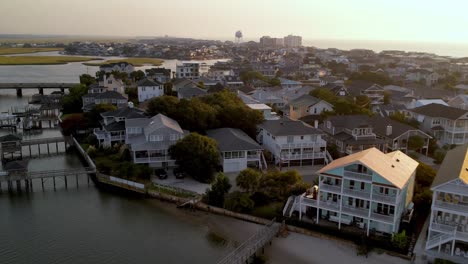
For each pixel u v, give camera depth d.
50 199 59.62
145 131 71.38
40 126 107.25
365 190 45.34
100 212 55.03
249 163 69.00
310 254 43.41
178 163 64.25
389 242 43.38
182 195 57.69
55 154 82.69
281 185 55.62
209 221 51.94
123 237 48.00
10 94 167.25
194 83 135.88
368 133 73.94
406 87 151.12
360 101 112.06
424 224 48.66
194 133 65.00
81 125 94.56
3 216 53.72
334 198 47.72
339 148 75.56
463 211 39.78
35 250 45.00
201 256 43.81
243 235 48.12
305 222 48.19
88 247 45.66
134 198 59.78
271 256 43.09
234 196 53.94
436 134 84.56
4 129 103.88
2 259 43.06
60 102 126.75
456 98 111.31
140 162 66.31
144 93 119.50
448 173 42.84
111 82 122.62
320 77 185.12
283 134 68.75
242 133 75.94
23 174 63.06
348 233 45.41
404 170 48.53
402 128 77.88
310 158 69.81
